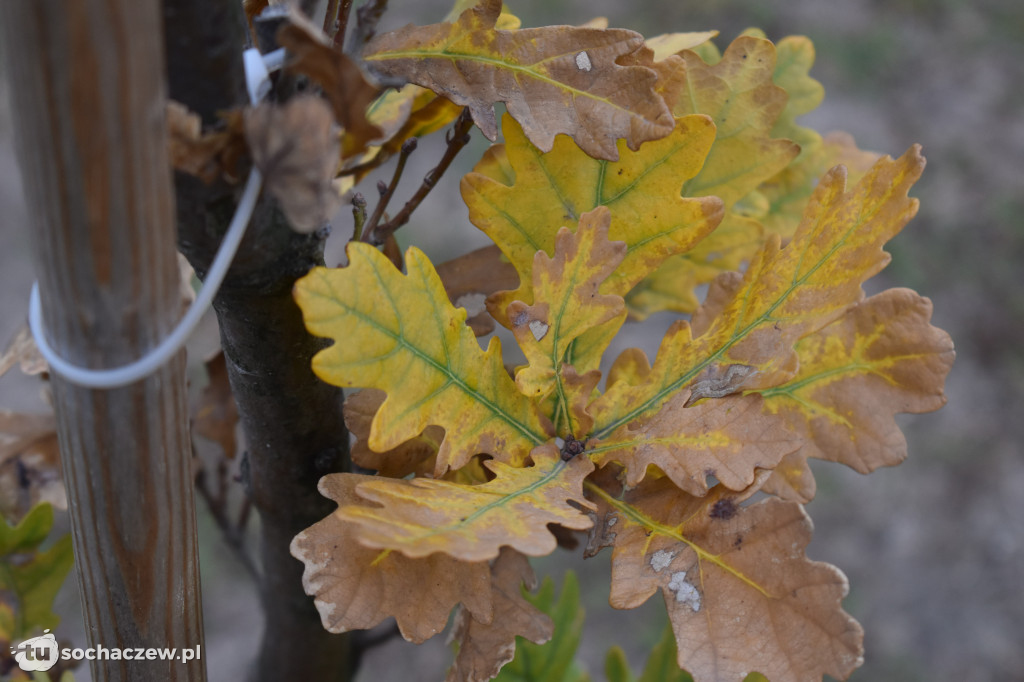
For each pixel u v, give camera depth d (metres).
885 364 0.82
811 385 0.83
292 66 0.72
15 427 0.93
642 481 0.81
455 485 0.78
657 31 3.59
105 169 0.69
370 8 0.78
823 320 0.80
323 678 0.97
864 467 0.81
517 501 0.78
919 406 0.81
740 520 0.78
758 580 0.77
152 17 0.69
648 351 2.75
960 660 2.36
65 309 0.71
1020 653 2.37
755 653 0.77
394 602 0.77
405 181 3.01
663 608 2.43
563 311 0.80
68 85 0.68
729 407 0.80
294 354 0.80
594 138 0.79
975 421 2.79
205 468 1.01
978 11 3.93
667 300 0.90
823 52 3.63
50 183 0.69
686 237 0.82
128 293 0.71
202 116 0.73
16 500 0.92
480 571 0.78
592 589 2.43
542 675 0.97
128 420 0.73
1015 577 2.50
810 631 0.76
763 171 0.86
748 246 0.89
